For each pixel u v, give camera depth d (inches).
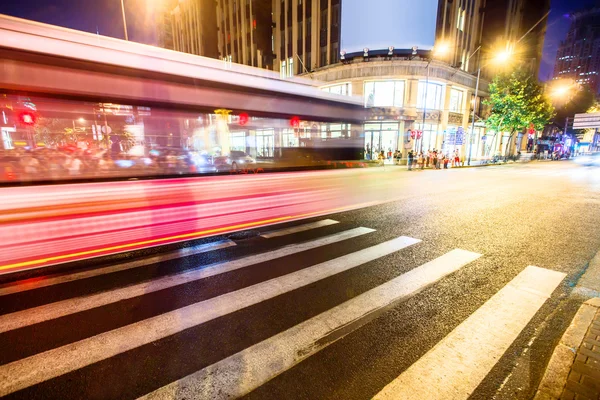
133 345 103.2
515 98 1154.7
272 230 246.8
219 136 253.4
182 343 104.4
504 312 124.3
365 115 387.9
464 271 165.8
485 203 363.6
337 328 113.3
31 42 162.4
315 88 319.3
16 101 161.6
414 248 203.6
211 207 259.1
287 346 102.8
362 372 90.7
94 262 177.5
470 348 101.8
